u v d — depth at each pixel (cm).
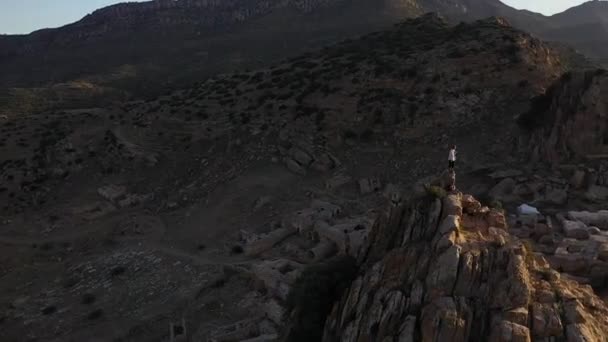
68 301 4991
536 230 4378
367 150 6875
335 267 3319
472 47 7769
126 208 6781
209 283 4834
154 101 9594
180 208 6569
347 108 7400
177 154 7600
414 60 7938
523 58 7419
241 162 7056
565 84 5916
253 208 6131
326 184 6359
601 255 3638
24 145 8375
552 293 2433
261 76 9200
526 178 5481
